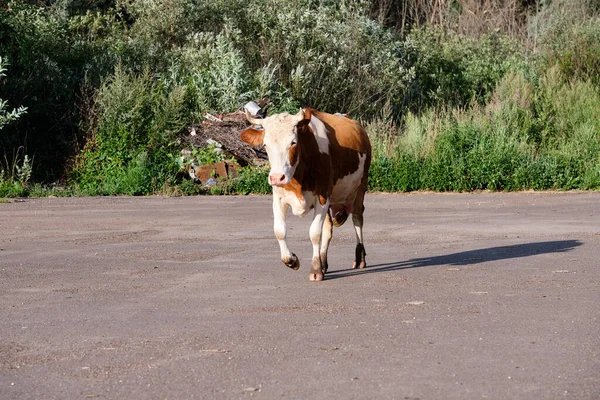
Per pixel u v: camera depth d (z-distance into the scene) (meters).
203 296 9.02
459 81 33.97
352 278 10.12
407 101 32.25
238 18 30.81
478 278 9.98
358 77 30.25
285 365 6.35
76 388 5.87
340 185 10.67
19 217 16.59
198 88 25.80
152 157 23.02
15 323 7.82
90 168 22.92
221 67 26.70
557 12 44.28
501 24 46.62
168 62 27.88
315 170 9.91
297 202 9.88
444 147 23.17
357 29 32.03
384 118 26.72
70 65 27.00
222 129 24.05
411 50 34.53
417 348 6.79
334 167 10.41
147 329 7.53
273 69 27.67
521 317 7.88
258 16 30.50
